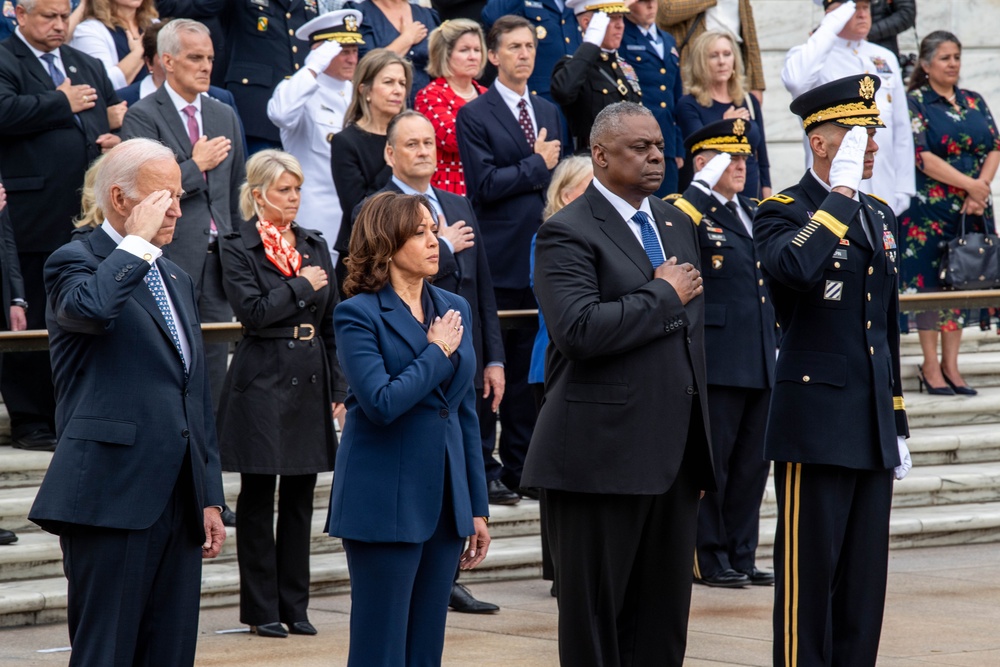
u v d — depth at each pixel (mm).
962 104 39000
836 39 36469
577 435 18484
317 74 32156
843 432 19625
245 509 24422
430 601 18297
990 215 38906
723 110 35781
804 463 19734
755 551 28938
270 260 24781
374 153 29500
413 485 17984
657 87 36031
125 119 29688
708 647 23562
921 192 38656
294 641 24109
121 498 17281
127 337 17516
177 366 17859
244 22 35844
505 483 31562
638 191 18906
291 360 24547
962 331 42312
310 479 24969
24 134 30375
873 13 43812
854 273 19875
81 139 30797
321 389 24938
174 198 17672
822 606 19828
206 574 27172
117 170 17609
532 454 18969
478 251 27672
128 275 16953
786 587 19969
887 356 20141
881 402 19781
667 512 19031
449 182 32562
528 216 30828
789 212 20094
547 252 18625
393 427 18109
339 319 18234
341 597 27797
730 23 44250
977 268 37688
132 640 17547
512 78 31391
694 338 18812
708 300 28047
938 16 52000
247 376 24406
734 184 28422
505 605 26953
